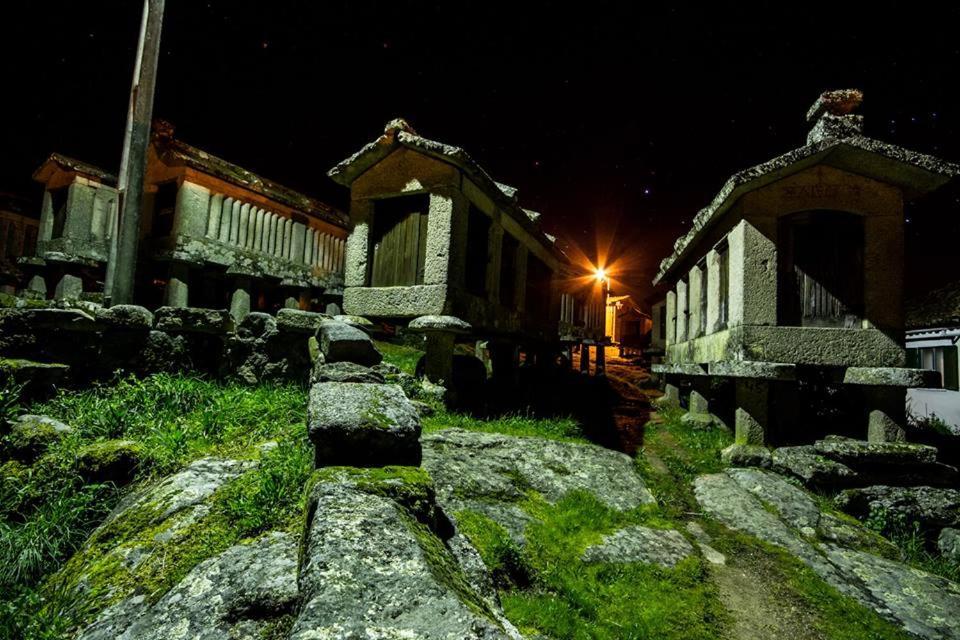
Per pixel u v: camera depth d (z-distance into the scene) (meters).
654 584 3.32
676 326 10.03
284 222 10.69
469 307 6.69
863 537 4.39
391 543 1.96
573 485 4.54
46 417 4.09
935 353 10.28
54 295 9.54
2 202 11.43
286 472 3.20
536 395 8.79
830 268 5.80
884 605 3.38
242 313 9.47
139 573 2.45
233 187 9.46
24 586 2.66
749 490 5.08
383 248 6.80
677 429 7.59
